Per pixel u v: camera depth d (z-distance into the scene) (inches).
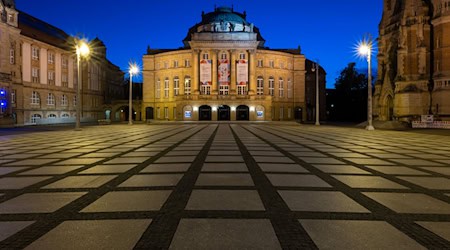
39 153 543.2
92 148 620.7
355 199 250.4
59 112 2534.5
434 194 267.7
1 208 225.9
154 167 393.7
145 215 209.6
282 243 167.5
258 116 2539.4
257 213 214.4
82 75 2810.0
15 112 2053.4
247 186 292.4
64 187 289.3
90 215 209.9
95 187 289.0
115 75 3540.8
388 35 1996.8
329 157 493.0
